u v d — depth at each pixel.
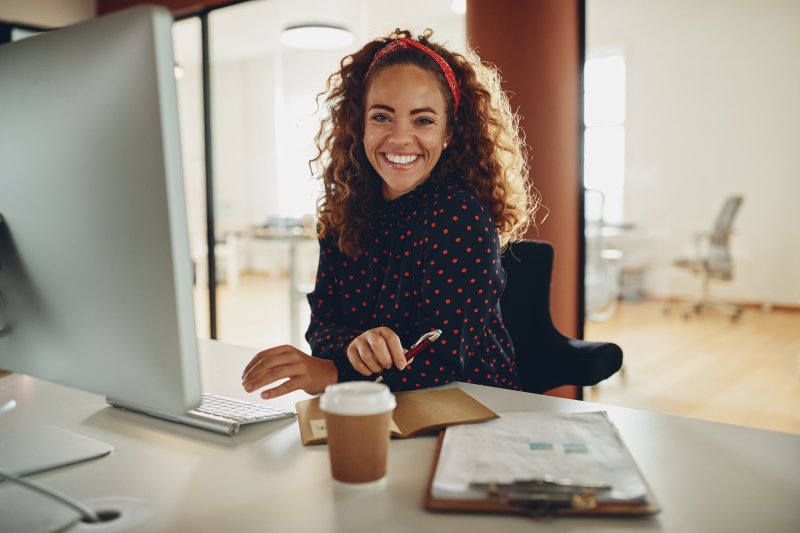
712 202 5.95
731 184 5.87
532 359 1.53
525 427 0.81
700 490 0.67
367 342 1.00
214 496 0.67
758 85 5.68
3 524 0.60
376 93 1.25
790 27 5.50
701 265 5.81
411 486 0.69
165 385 0.66
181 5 4.10
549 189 2.95
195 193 8.98
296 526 0.60
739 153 5.81
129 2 4.34
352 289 1.34
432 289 1.12
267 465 0.75
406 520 0.61
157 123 0.58
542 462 0.70
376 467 0.68
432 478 0.68
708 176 5.95
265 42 7.64
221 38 7.41
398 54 1.26
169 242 0.61
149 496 0.67
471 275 1.12
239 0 3.86
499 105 1.46
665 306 5.96
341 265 1.37
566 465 0.69
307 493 0.67
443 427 0.83
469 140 1.36
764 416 3.26
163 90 0.58
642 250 6.20
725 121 5.84
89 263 0.67
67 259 0.69
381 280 1.30
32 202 0.70
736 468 0.73
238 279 8.23
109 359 0.70
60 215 0.68
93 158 0.64
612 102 6.24
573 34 2.94
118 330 0.67
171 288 0.62
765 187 5.74
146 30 0.57
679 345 4.68
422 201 1.26
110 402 0.97
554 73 2.91
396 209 1.29
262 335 5.38
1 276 0.77
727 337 4.90
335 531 0.59
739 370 4.05
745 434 0.83
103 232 0.65
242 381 1.08
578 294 3.05
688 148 6.01
